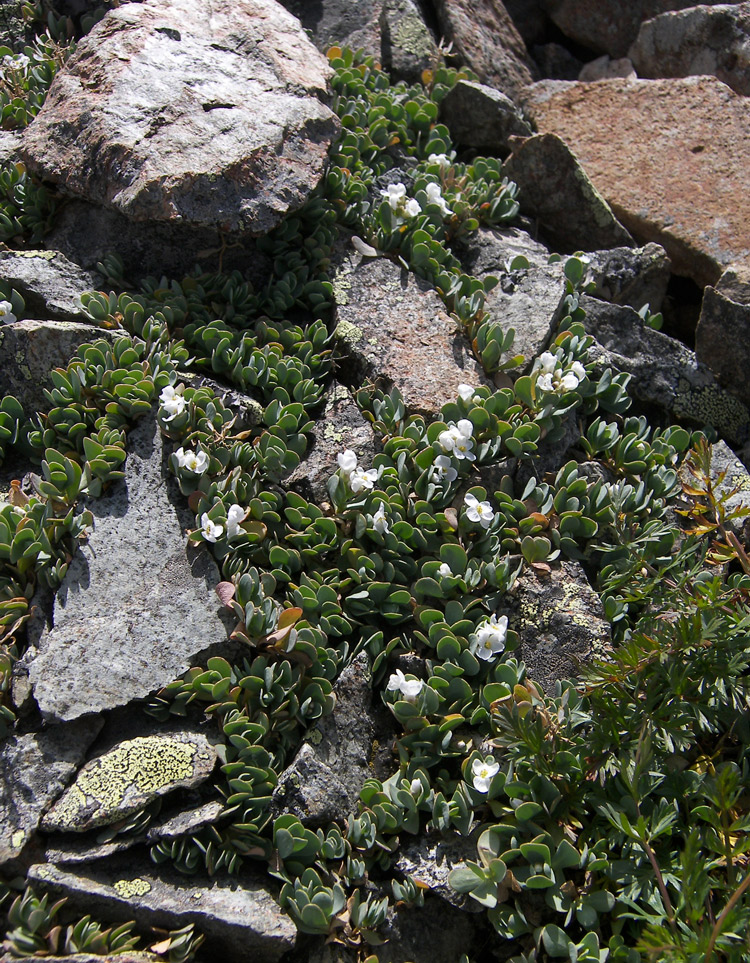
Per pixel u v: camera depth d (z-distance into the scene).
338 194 0.63
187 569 0.51
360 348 0.58
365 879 0.47
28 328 0.54
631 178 0.69
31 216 0.60
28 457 0.55
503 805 0.49
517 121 0.71
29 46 0.69
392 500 0.53
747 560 0.51
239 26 0.65
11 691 0.48
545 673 0.52
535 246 0.66
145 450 0.53
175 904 0.45
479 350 0.58
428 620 0.52
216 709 0.48
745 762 0.50
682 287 0.69
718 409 0.61
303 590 0.51
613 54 0.82
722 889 0.46
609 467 0.57
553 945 0.46
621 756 0.48
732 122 0.69
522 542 0.53
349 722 0.49
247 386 0.57
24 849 0.45
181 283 0.60
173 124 0.58
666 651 0.47
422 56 0.75
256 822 0.47
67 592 0.50
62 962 0.43
